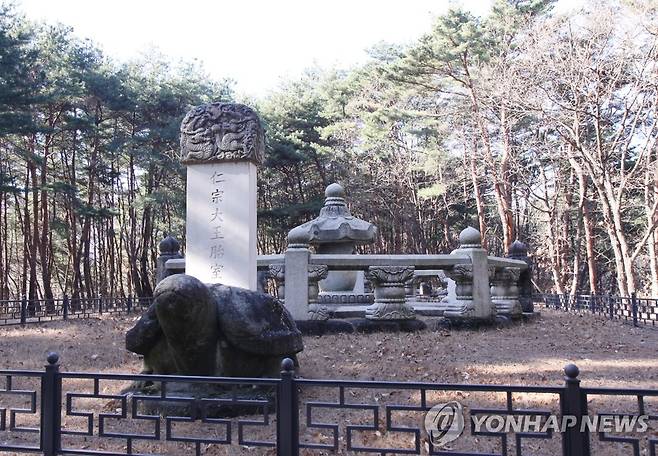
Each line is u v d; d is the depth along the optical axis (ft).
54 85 79.00
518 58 71.15
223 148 22.33
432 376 22.12
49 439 12.96
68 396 13.16
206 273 22.24
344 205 41.96
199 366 17.15
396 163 102.27
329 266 32.65
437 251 120.16
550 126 71.72
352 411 17.87
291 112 107.55
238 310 17.30
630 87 63.77
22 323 47.32
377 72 87.20
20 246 108.58
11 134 74.02
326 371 22.85
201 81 101.24
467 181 99.55
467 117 85.61
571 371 10.85
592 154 70.23
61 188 81.25
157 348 18.21
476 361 24.98
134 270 101.14
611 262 96.89
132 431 16.08
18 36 70.59
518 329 35.83
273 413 17.15
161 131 88.48
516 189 89.56
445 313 34.94
